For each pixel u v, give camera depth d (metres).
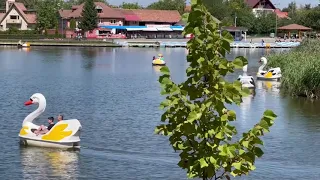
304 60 59.91
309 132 35.97
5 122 38.44
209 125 10.41
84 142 31.97
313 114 43.66
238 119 40.81
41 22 182.00
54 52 127.88
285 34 180.88
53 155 28.77
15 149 29.92
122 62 100.75
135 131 35.62
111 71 82.44
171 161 27.89
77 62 99.56
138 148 30.64
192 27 10.58
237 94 10.50
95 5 182.25
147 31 194.62
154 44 158.12
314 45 75.31
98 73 78.88
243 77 57.84
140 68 88.31
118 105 47.72
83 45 153.75
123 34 187.62
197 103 10.62
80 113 43.22
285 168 26.86
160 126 10.80
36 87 60.91
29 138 30.59
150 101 50.38
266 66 75.88
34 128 31.28
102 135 34.19
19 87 60.66
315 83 52.66
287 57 72.81
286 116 42.53
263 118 10.66
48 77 72.19
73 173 25.61
